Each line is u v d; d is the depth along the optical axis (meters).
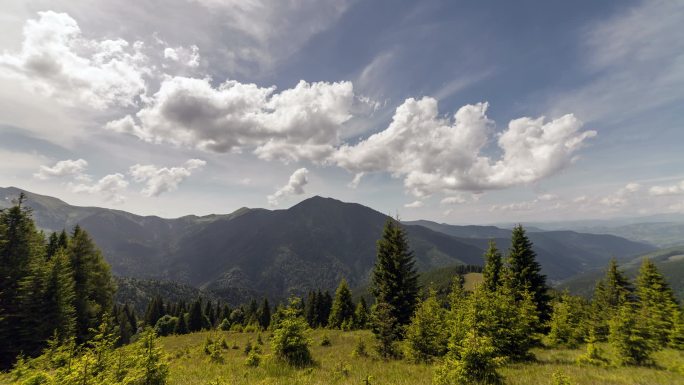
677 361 17.38
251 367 16.73
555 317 27.27
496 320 17.28
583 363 17.52
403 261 29.27
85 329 35.06
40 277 28.58
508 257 32.50
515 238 32.75
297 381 13.11
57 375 9.07
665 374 15.03
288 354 17.58
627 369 16.36
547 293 32.19
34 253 31.41
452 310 18.88
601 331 26.95
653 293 35.97
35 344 26.97
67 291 30.34
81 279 38.81
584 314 32.62
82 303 36.22
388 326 20.77
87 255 40.62
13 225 30.12
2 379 9.87
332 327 62.16
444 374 12.45
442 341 17.97
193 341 33.53
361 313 54.88
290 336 17.86
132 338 68.56
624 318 18.81
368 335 32.38
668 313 32.34
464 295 19.81
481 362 12.39
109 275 45.88
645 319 18.98
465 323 15.13
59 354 9.62
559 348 25.22
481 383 11.92
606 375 14.63
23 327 26.84
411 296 28.20
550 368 15.94
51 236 44.78
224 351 24.84
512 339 17.97
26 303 27.27
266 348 25.20
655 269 37.06
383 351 20.28
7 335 26.08
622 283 39.53
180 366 16.62
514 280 30.44
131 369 10.48
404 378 13.70
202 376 14.44
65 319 28.92
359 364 17.41
